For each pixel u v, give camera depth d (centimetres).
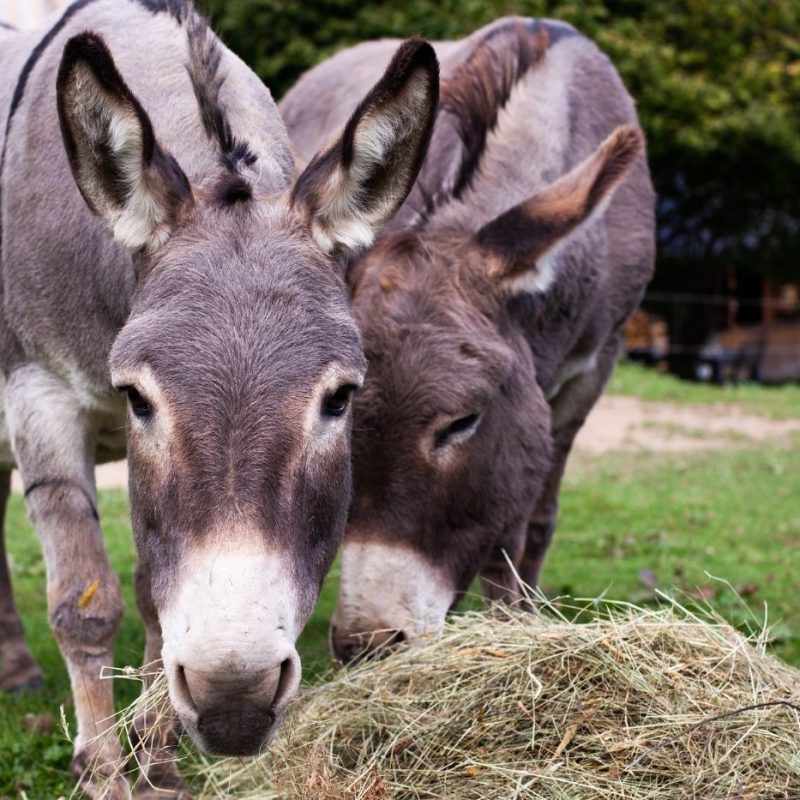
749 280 2108
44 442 339
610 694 319
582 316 460
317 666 404
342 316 262
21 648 463
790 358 2097
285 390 243
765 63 1730
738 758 297
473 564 396
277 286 256
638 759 297
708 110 1661
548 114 475
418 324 376
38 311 340
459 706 323
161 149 281
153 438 248
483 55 476
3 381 371
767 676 330
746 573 638
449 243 405
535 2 1504
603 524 775
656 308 1981
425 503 371
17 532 734
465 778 306
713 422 1262
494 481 395
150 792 338
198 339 246
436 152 454
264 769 332
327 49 1481
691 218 1948
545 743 310
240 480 235
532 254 398
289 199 281
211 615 227
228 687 228
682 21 1652
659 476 963
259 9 1459
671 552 696
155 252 271
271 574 233
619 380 1463
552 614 495
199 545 234
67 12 384
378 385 369
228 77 354
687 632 341
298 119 600
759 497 889
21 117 361
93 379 336
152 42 359
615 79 538
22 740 393
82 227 330
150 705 319
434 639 351
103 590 330
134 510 265
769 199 1891
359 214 280
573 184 408
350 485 290
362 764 316
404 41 271
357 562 365
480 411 379
